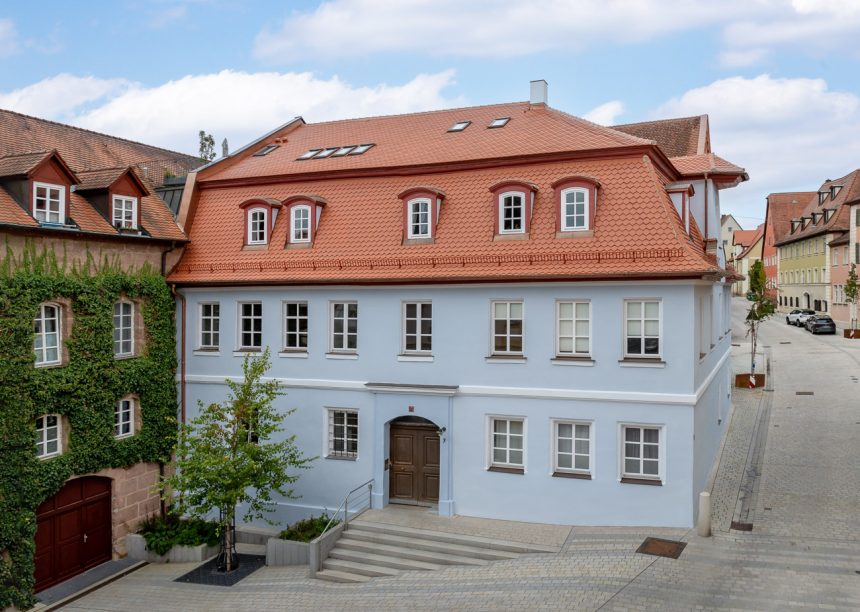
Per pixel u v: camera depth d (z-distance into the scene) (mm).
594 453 18234
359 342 20641
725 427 26297
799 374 36156
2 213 17656
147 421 21594
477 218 20031
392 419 20297
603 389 18125
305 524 20031
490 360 19172
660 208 18297
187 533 20922
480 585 15531
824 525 17156
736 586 14211
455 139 23250
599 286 18094
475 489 19391
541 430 18719
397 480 20656
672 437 17547
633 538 17016
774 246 79875
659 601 13766
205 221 23453
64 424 19328
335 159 23891
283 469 20062
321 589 16984
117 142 27641
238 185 23719
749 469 21578
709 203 22562
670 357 17578
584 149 19656
